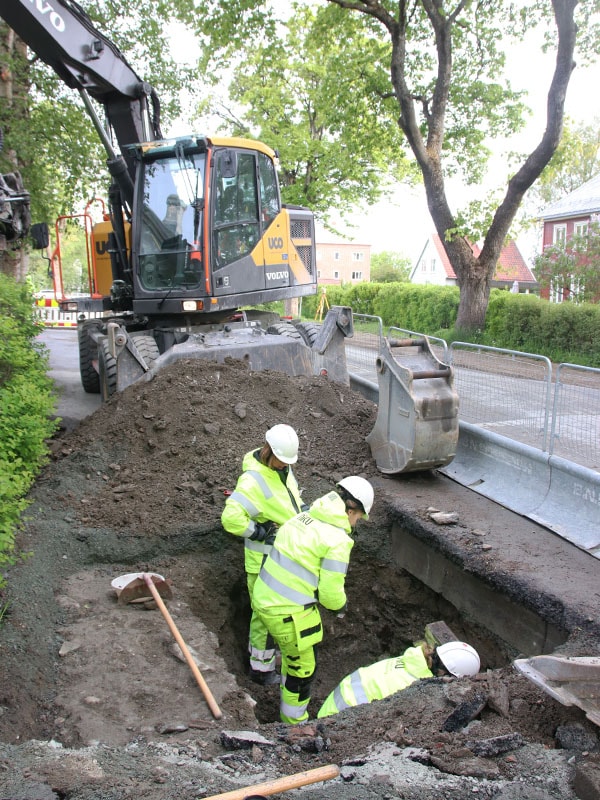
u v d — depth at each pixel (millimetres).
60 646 4242
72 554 5379
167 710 3742
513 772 3006
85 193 17109
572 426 7066
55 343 17953
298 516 4523
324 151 26641
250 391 7297
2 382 7914
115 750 3254
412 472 6805
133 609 4738
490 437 6504
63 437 7461
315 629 4449
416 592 5996
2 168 14016
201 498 6020
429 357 6621
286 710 4602
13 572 4953
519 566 4895
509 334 17281
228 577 5641
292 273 9891
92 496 6098
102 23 16062
